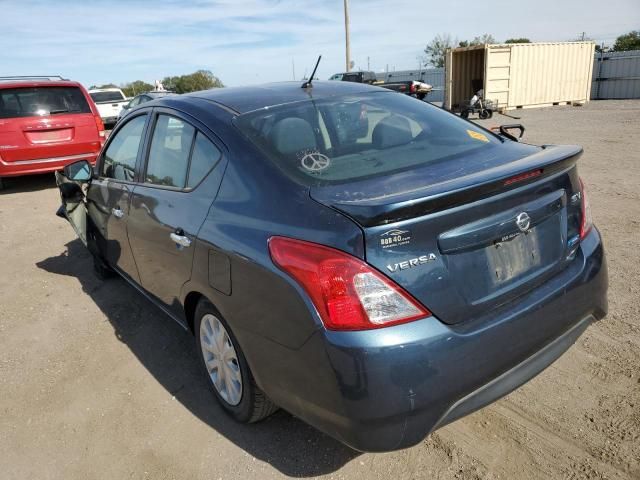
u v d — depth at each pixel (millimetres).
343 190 2168
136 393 3162
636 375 2895
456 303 2002
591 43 20750
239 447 2635
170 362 3477
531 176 2180
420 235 1920
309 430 2713
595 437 2480
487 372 2043
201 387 3166
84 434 2836
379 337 1863
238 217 2361
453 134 2867
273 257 2094
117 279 4973
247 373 2479
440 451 2486
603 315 2641
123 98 24406
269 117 2740
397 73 30953
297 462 2504
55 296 4680
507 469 2348
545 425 2586
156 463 2580
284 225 2127
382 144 2662
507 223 2133
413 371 1884
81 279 5051
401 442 1944
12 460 2682
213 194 2584
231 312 2381
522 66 19594
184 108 3041
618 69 23641
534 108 20266
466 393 2010
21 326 4152
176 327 3941
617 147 9703
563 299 2328
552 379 2926
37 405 3121
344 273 1877
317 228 1994
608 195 6340
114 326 4039
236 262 2283
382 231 1866
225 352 2676
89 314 4273
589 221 2676
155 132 3316
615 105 19578
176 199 2863
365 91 3281
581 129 12820
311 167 2381
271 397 2322
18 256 5836
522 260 2242
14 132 8367
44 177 10328
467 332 1991
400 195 1941
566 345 2408
